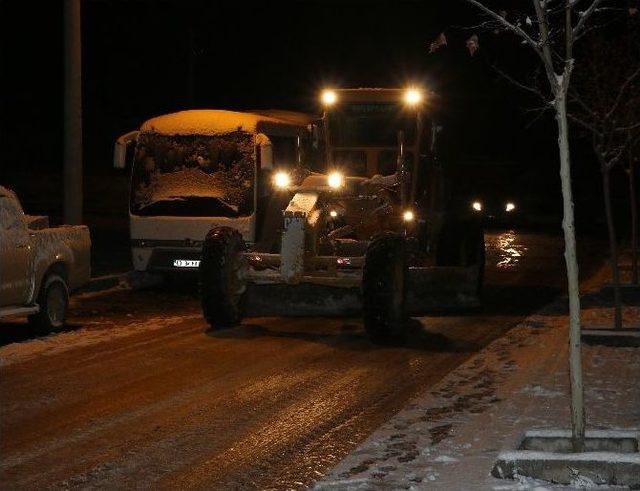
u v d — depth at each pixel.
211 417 9.42
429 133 17.09
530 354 12.30
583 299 17.23
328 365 11.81
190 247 18.67
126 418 9.39
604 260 24.12
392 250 13.16
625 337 12.65
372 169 16.86
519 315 15.70
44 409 9.74
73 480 7.61
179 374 11.32
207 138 18.86
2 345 13.15
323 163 17.03
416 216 16.52
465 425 8.88
